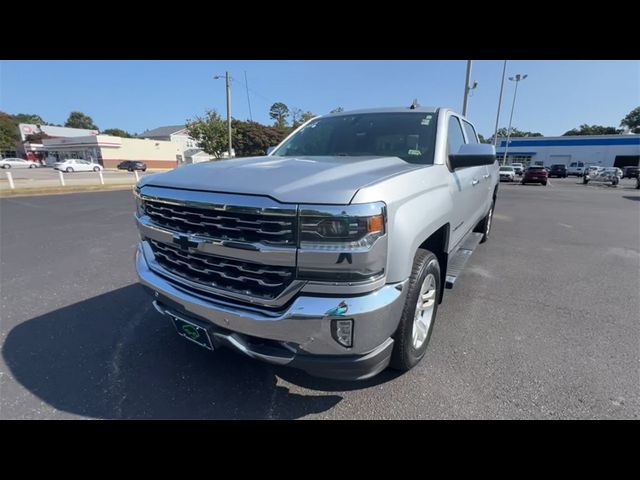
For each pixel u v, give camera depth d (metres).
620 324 3.20
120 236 6.81
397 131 2.98
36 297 3.80
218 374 2.48
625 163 46.97
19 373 2.49
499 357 2.66
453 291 4.00
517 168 39.53
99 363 2.61
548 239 6.75
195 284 2.02
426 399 2.21
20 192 15.22
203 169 2.17
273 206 1.65
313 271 1.65
